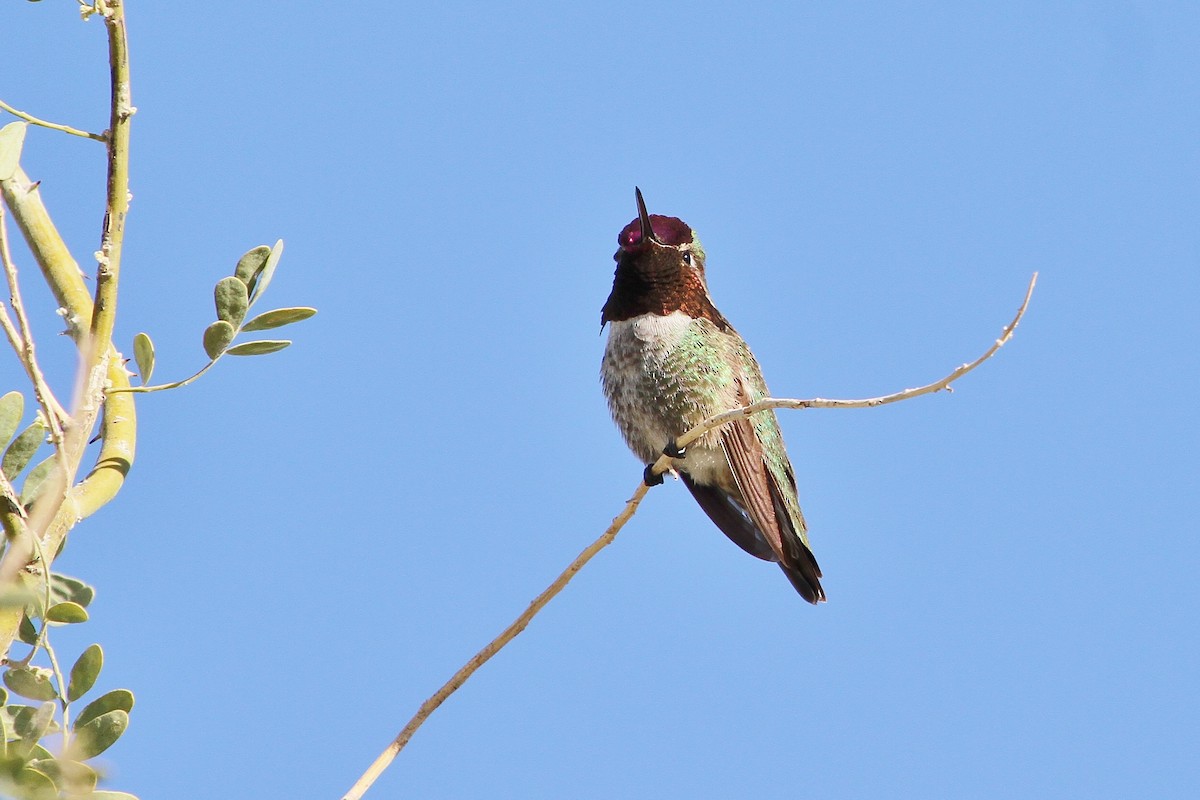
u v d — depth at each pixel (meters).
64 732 5.54
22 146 6.10
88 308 6.88
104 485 6.36
